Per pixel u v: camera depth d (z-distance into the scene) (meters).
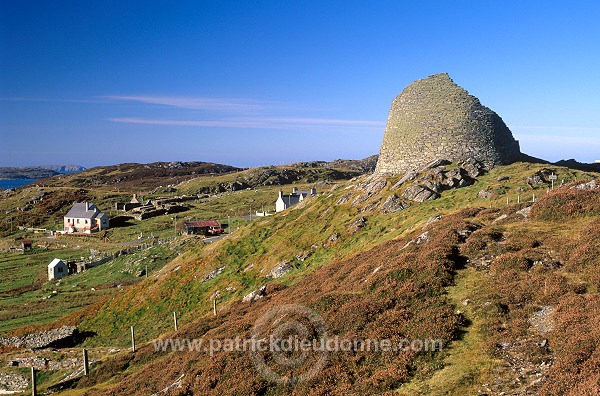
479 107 78.12
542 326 19.86
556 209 35.00
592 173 65.81
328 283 37.03
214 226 132.62
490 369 17.61
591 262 23.88
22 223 192.50
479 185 63.16
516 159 77.06
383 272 29.89
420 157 75.69
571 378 14.87
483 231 33.56
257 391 21.12
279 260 61.31
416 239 37.88
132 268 99.06
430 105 79.62
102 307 69.94
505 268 26.47
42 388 44.75
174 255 103.75
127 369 42.28
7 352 57.41
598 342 16.41
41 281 105.00
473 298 23.88
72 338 60.94
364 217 63.25
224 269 67.00
